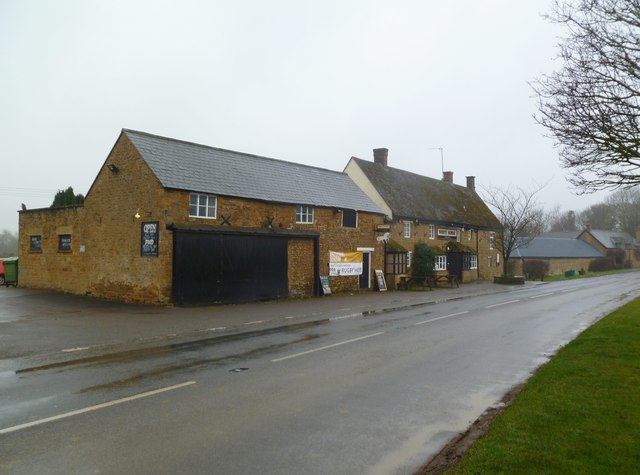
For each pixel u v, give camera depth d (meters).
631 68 7.73
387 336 11.77
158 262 17.61
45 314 15.23
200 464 4.56
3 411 6.04
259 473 4.39
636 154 7.79
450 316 15.80
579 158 8.47
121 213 19.38
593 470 3.98
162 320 14.13
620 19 7.80
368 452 4.89
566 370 7.47
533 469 4.03
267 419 5.82
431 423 5.75
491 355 9.62
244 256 19.81
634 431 4.80
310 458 4.73
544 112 9.16
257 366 8.54
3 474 4.31
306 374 8.00
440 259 36.62
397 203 33.34
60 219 22.91
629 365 7.55
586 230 74.31
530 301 21.27
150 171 18.06
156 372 8.08
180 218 18.06
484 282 38.88
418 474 4.39
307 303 19.92
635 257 78.69
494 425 5.25
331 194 26.00
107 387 7.15
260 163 24.14
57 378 7.68
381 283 28.02
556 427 4.98
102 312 15.74
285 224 22.33
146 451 4.85
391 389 7.16
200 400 6.53
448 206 40.16
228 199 19.84
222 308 17.53
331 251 24.81
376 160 38.66
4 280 26.67
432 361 9.05
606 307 18.48
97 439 5.15
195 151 21.14
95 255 20.64
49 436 5.22
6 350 9.86
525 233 43.75
